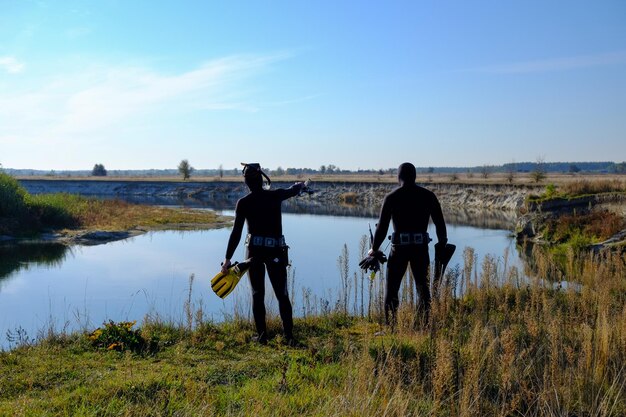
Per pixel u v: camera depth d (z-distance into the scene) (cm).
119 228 3027
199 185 8706
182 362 559
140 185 8925
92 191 8575
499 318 667
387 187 6994
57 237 2661
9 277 1648
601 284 748
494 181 7431
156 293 1381
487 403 441
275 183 7644
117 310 1172
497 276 875
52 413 421
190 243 2534
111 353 589
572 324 609
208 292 1383
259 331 638
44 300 1303
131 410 422
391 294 684
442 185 6450
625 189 2814
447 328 596
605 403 434
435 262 671
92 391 457
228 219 3794
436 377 451
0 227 2684
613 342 522
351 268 1705
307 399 447
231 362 558
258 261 640
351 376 468
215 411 434
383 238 675
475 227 3228
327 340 640
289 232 3008
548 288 833
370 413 414
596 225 2248
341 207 5522
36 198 3212
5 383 491
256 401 442
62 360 562
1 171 3222
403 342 560
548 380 465
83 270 1780
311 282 1434
